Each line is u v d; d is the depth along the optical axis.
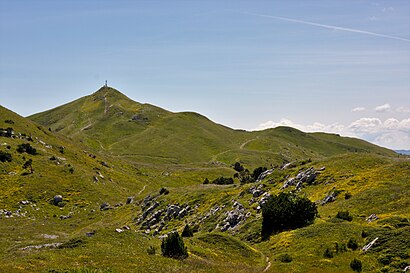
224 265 38.06
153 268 31.55
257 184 84.75
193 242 47.06
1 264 27.59
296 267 37.25
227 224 68.56
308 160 91.31
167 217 85.69
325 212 57.72
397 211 49.38
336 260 37.97
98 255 33.72
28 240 62.88
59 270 26.64
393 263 34.19
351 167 75.25
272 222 57.19
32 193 104.56
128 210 101.38
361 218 51.06
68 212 100.44
